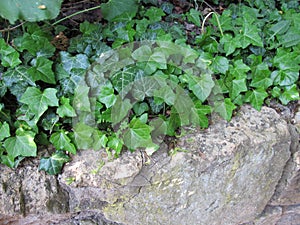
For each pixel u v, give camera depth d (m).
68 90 0.44
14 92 0.43
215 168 0.46
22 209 0.42
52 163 0.43
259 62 0.51
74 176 0.43
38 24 0.52
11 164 0.42
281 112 0.51
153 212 0.48
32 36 0.46
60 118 0.45
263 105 0.51
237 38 0.51
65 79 0.45
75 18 0.56
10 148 0.42
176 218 0.49
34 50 0.45
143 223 0.49
